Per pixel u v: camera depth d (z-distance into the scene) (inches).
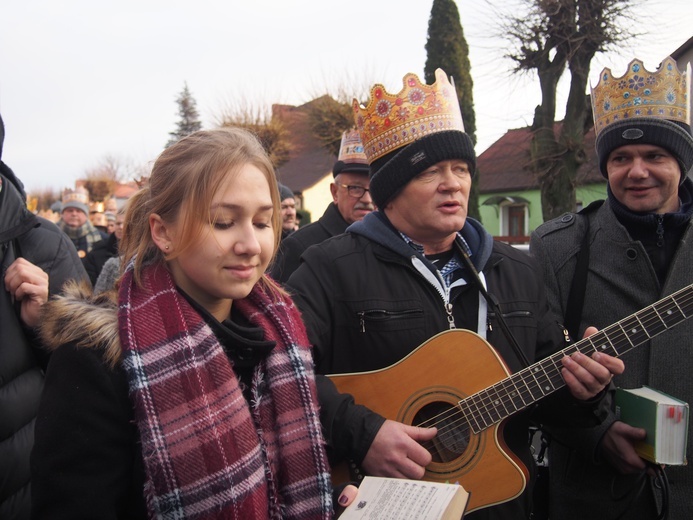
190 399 49.6
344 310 80.7
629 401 84.5
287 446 55.4
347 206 145.7
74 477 47.8
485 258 82.6
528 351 82.0
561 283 99.0
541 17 446.0
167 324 51.6
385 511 55.9
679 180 94.4
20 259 80.6
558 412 81.7
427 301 80.9
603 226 97.4
